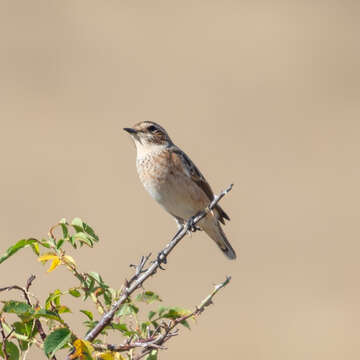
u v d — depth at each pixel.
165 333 6.52
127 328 6.78
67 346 6.18
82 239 7.19
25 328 6.53
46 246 7.25
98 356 6.16
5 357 6.29
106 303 7.24
